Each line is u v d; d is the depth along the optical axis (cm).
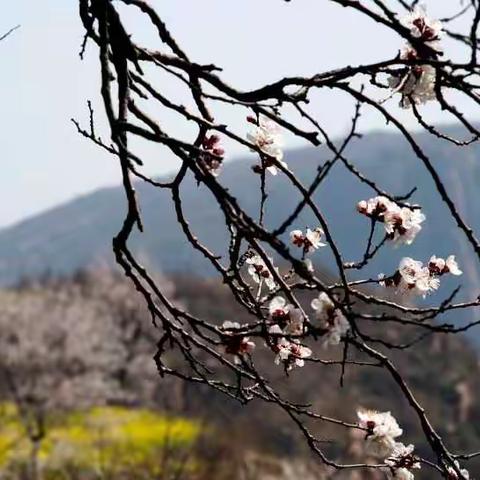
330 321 445
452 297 452
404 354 5050
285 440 3412
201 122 464
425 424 468
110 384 5197
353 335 441
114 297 5722
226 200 423
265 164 534
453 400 4653
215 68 503
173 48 552
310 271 437
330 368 4231
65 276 6831
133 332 5478
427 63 443
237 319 5603
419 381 4841
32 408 4712
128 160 483
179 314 516
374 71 456
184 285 6088
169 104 471
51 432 4534
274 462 3116
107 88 475
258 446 3350
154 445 3525
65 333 5206
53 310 5425
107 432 4431
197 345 520
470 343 5484
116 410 5203
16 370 4906
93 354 5191
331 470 1561
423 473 3694
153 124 500
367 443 536
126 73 512
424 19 487
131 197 492
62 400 4850
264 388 526
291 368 532
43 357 5012
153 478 2569
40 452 3819
